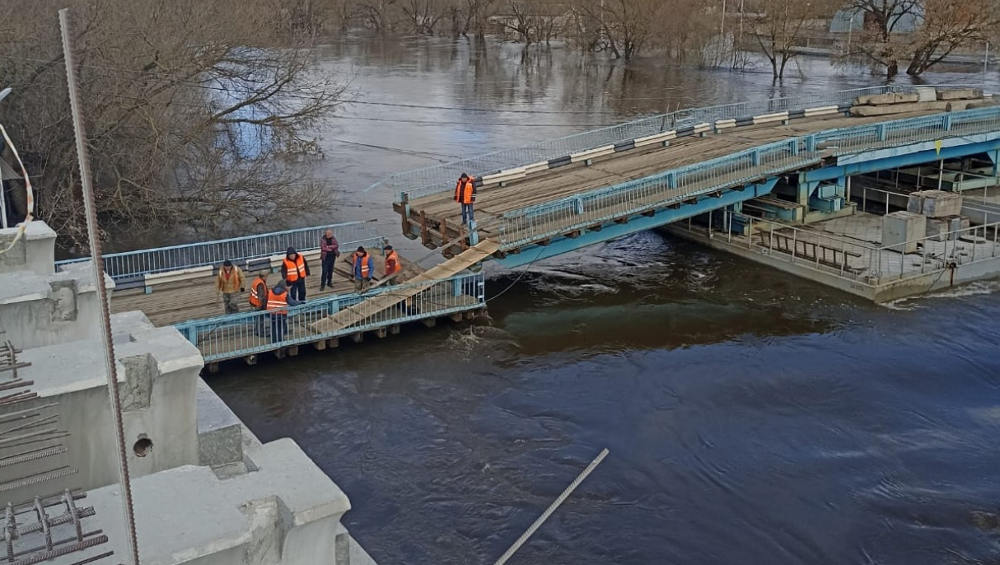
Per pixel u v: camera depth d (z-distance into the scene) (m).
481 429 22.31
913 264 32.38
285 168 47.25
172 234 38.19
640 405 23.53
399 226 38.75
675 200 31.67
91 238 4.28
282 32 48.09
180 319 25.36
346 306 26.94
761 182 34.72
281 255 30.38
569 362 26.06
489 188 34.47
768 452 21.33
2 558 6.08
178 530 6.39
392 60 99.69
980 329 28.38
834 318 29.31
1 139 34.12
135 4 38.69
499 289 31.86
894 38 86.38
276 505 7.12
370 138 56.69
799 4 89.12
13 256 12.60
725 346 27.23
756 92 76.44
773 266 34.09
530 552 17.66
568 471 20.48
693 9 97.00
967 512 18.92
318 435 22.00
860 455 21.17
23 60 35.88
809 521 18.67
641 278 33.19
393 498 19.45
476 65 95.81
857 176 44.66
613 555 17.59
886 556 17.59
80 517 6.43
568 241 30.55
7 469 7.71
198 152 46.19
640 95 75.00
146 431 8.54
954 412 23.25
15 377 8.02
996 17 79.38
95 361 8.40
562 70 92.31
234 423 8.98
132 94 37.50
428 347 26.78
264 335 25.30
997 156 41.28
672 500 19.41
